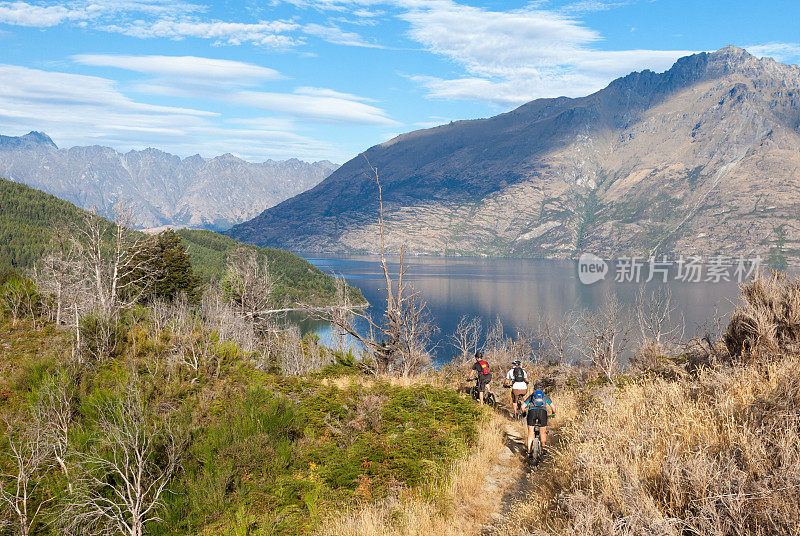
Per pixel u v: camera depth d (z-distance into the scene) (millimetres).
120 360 15016
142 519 7484
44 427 9602
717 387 5906
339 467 8352
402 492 7332
